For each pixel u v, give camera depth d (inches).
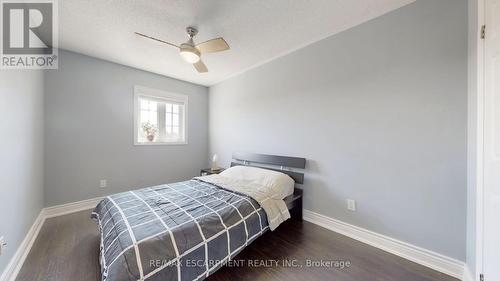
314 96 96.2
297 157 103.0
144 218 59.0
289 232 88.1
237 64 123.8
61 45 100.2
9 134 60.4
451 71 60.9
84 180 113.1
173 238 50.5
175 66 127.6
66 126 106.9
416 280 59.2
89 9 72.3
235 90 143.5
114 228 55.7
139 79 132.4
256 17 76.5
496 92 41.7
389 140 73.7
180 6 70.4
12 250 60.9
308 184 99.0
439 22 62.8
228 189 87.4
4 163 56.8
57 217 101.0
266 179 97.5
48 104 101.3
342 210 87.0
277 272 62.7
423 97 66.1
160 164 144.3
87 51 106.9
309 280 59.4
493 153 42.5
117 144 124.3
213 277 60.1
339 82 87.0
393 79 72.3
